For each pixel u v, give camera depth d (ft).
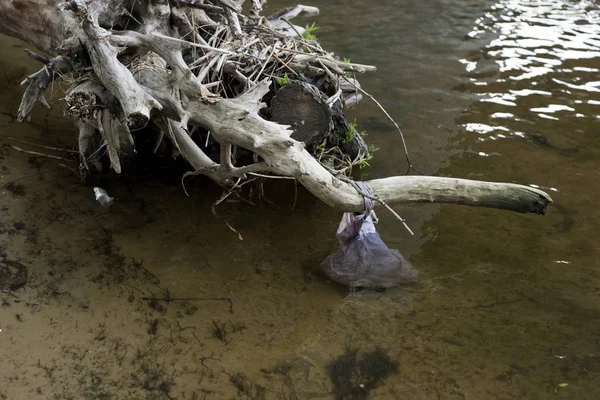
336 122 9.35
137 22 8.77
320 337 7.80
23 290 8.02
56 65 8.55
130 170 9.66
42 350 7.50
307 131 8.88
